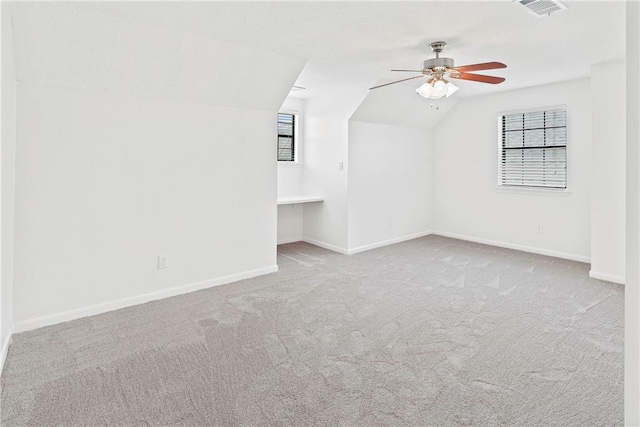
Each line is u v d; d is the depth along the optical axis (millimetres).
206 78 3490
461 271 4465
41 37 2572
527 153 5398
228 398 2037
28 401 2004
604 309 3277
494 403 1999
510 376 2252
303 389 2121
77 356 2475
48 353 2512
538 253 5348
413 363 2402
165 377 2236
